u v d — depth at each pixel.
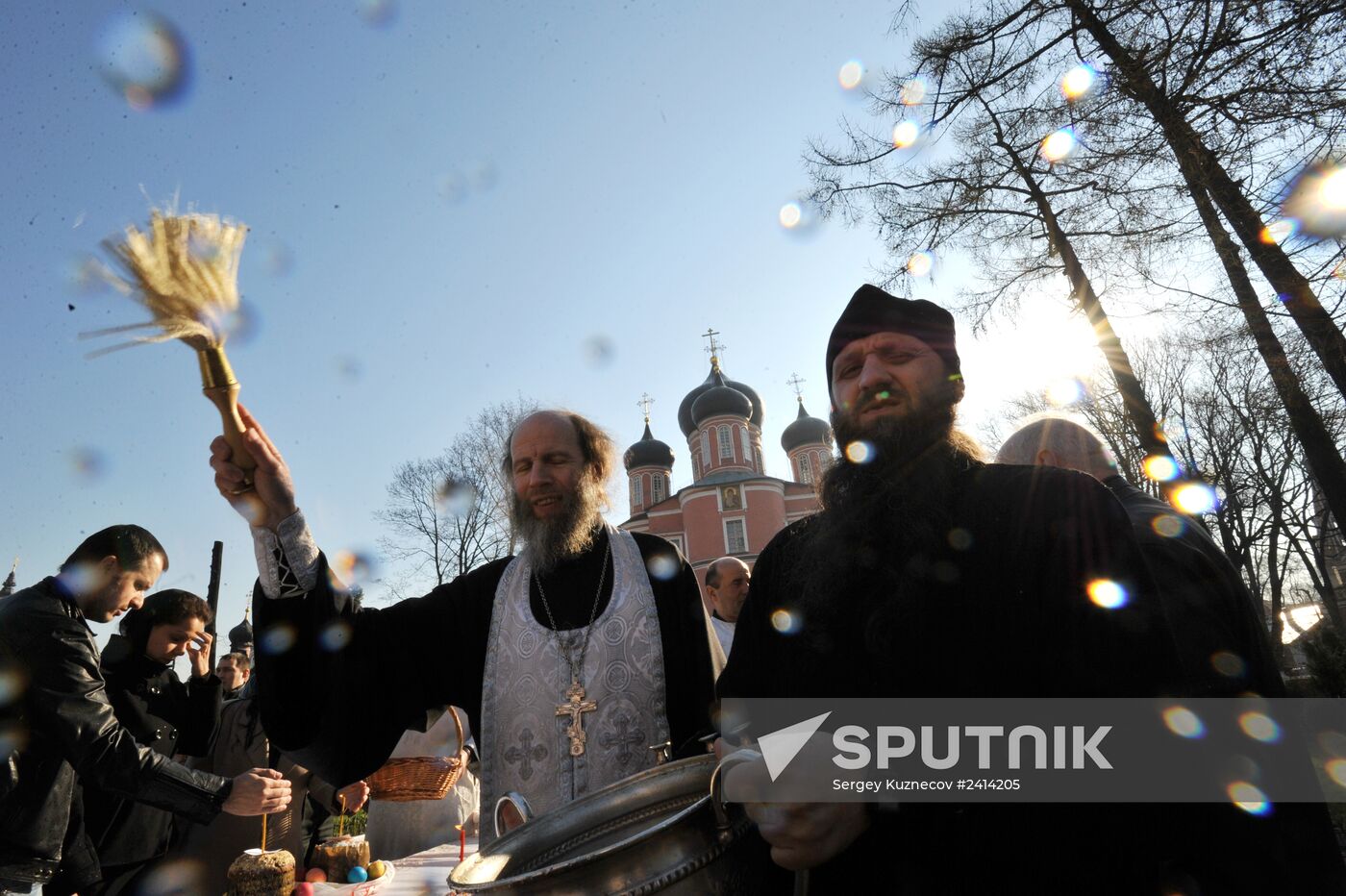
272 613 1.58
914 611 1.12
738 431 41.72
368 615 1.83
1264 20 5.37
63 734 2.27
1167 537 1.81
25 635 2.30
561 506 2.15
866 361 1.43
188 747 3.34
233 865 2.31
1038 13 6.85
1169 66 5.86
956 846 0.99
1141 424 8.04
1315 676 6.95
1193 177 6.00
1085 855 0.93
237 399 1.43
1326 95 5.30
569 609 2.11
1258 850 0.90
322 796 3.72
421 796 2.74
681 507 40.31
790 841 0.97
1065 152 7.39
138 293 1.20
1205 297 6.75
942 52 7.42
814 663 1.22
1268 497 16.27
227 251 1.32
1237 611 1.71
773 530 38.16
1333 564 25.34
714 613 4.37
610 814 1.36
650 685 2.01
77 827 2.62
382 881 2.59
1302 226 5.54
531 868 1.32
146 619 3.16
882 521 1.27
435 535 20.45
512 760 1.96
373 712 1.77
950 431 1.37
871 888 1.04
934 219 8.55
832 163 8.63
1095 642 0.98
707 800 1.11
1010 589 1.09
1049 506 1.12
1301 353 6.82
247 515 1.53
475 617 2.18
